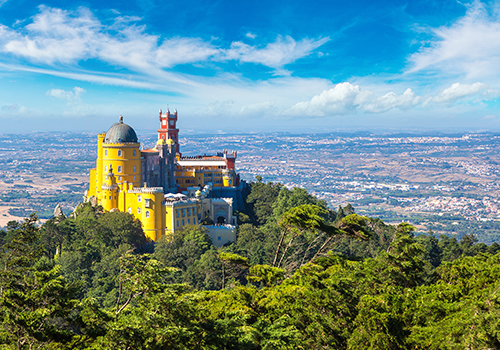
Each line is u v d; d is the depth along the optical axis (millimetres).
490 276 86312
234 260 90688
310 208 94812
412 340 68562
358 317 74000
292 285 82062
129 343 52500
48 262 159125
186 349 54312
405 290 82500
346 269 92000
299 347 66375
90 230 182375
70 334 58344
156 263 60344
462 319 65000
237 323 60656
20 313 55938
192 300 57688
